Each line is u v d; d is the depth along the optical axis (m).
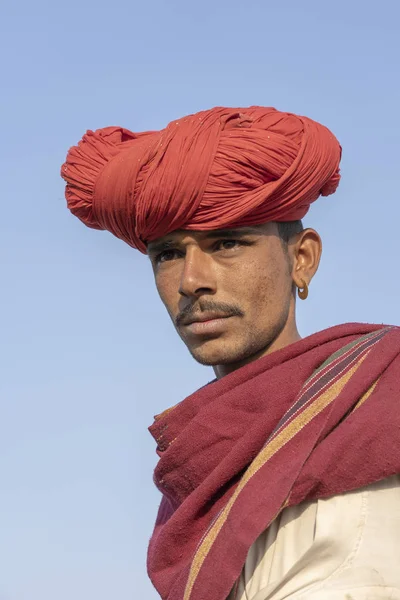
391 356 3.25
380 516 2.99
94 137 3.72
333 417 3.12
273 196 3.46
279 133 3.51
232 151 3.42
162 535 3.34
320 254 3.74
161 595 3.27
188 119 3.49
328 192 3.75
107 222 3.69
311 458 3.05
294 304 3.67
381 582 2.88
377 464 2.99
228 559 3.03
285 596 2.94
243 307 3.48
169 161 3.42
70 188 3.76
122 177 3.53
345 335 3.46
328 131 3.68
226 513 3.10
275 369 3.38
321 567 2.95
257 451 3.25
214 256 3.50
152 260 3.63
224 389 3.43
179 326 3.55
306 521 3.03
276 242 3.56
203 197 3.42
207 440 3.35
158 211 3.45
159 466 3.44
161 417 3.67
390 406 3.07
